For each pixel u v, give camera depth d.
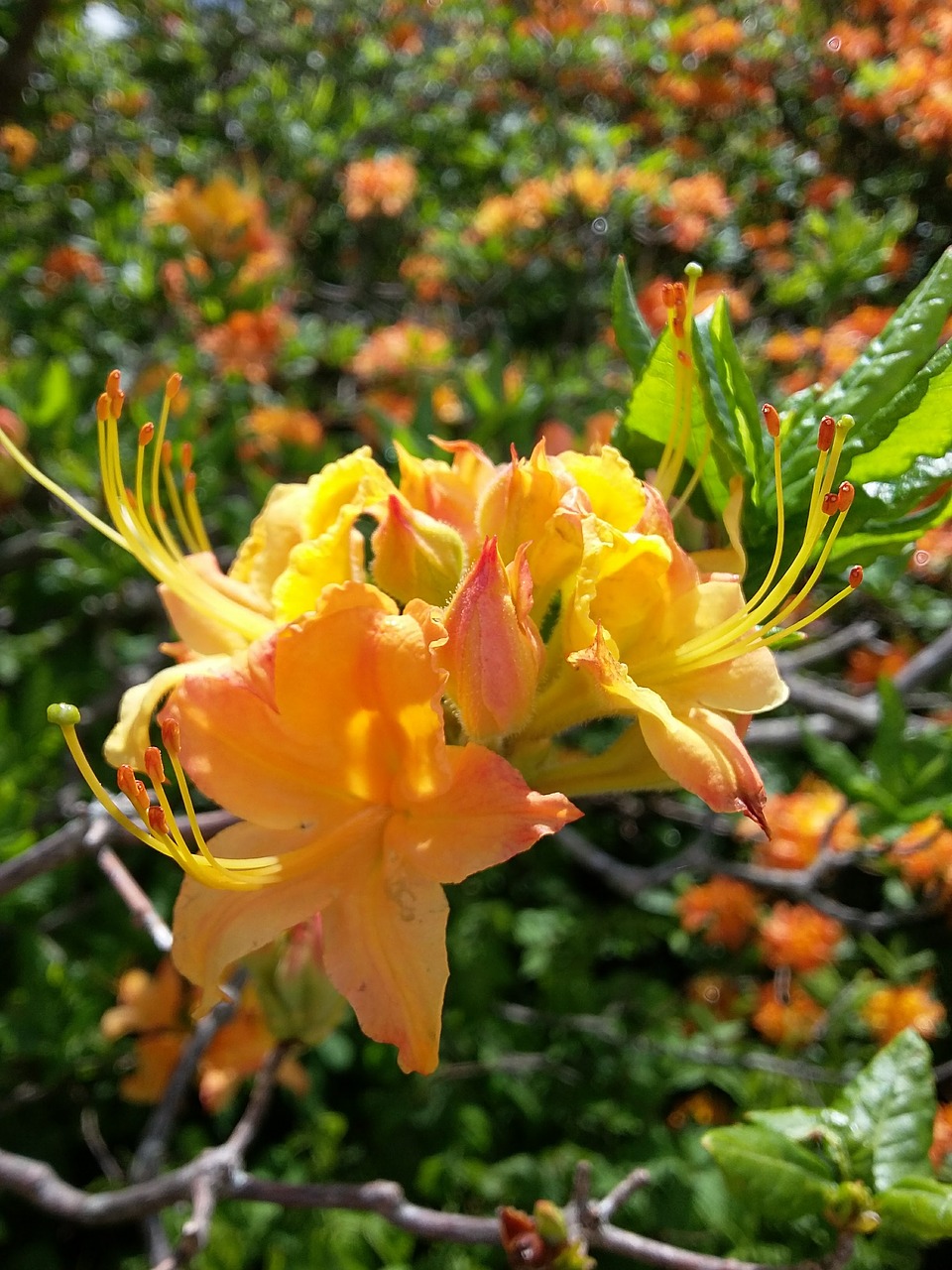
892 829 0.24
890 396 0.13
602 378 0.45
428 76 0.81
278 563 0.13
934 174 0.55
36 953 0.29
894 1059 0.15
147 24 0.85
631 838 0.47
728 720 0.11
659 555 0.11
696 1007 0.42
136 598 0.36
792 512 0.13
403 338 0.49
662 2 0.67
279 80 0.74
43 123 0.71
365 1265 0.35
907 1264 0.25
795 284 0.47
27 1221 0.36
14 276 0.52
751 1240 0.34
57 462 0.34
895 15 0.57
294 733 0.11
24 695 0.33
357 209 0.65
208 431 0.42
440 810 0.10
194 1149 0.36
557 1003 0.42
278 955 0.16
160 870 0.37
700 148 0.65
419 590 0.12
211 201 0.44
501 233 0.59
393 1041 0.10
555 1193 0.37
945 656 0.26
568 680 0.11
